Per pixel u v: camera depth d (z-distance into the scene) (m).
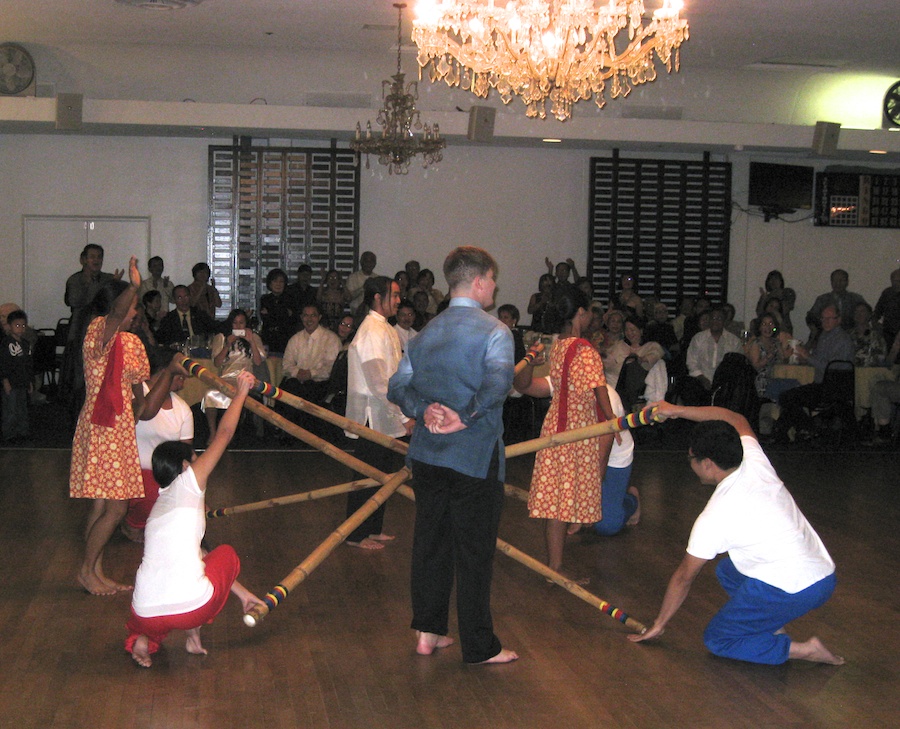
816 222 12.62
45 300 11.53
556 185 12.15
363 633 3.81
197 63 10.88
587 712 3.11
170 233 11.64
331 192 11.72
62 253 11.52
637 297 11.29
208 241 11.62
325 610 4.07
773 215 12.56
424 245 12.02
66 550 4.89
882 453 8.38
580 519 4.33
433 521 3.46
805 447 8.70
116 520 4.17
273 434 8.67
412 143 9.43
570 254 12.24
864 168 12.68
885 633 3.91
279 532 5.30
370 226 11.94
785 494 3.46
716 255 12.44
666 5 6.65
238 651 3.59
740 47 10.20
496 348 3.26
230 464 7.25
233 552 3.65
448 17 6.87
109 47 10.64
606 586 4.48
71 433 8.39
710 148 11.80
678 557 4.98
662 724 3.03
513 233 12.13
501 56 7.10
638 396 9.05
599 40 6.94
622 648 3.68
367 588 4.37
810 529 3.53
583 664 3.52
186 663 3.47
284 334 9.95
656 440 8.86
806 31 9.51
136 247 11.61
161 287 11.04
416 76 11.27
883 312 10.55
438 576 3.49
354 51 10.75
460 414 3.29
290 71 11.02
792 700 3.22
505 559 4.89
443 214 12.01
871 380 9.06
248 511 5.30
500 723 3.02
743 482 3.43
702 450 3.47
